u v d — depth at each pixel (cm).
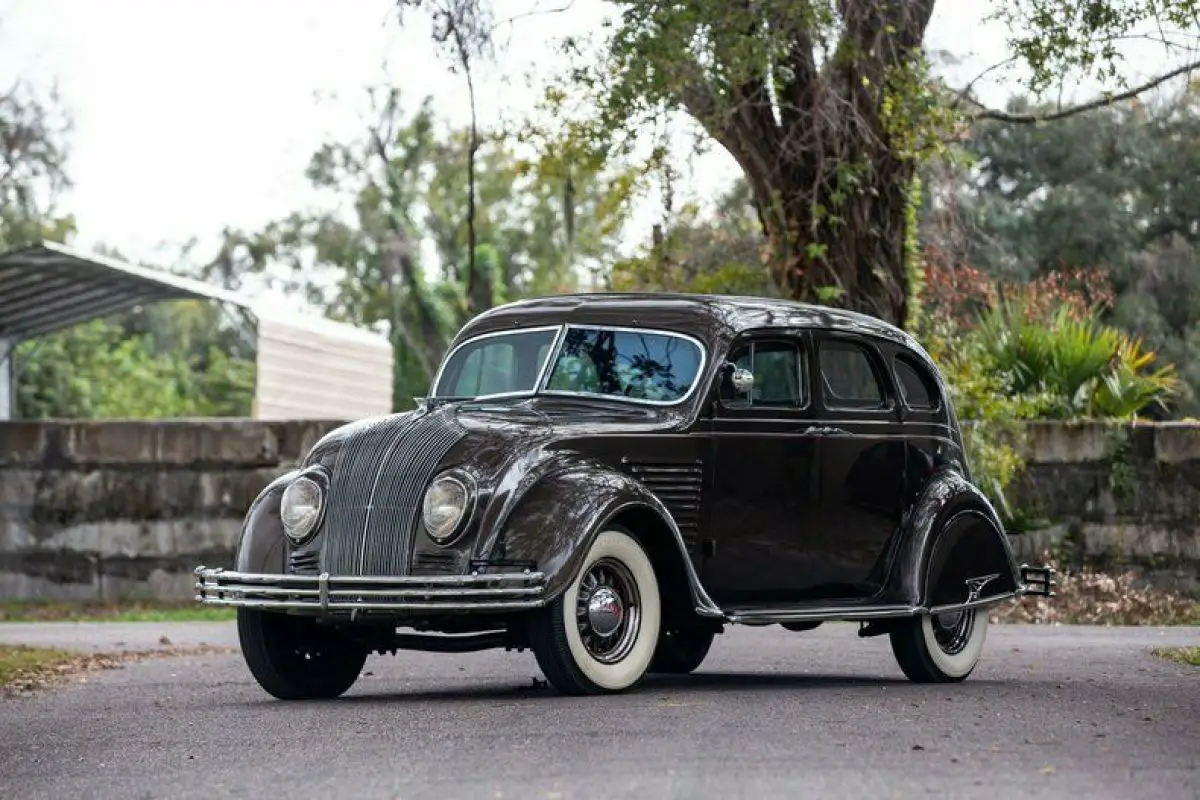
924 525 1220
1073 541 2352
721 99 1988
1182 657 1429
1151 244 4616
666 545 1065
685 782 675
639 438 1080
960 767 708
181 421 2483
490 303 6812
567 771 709
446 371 1198
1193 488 2352
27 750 873
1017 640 1745
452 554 1010
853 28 2084
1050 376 2472
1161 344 4466
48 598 2488
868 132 2133
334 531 1044
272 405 2838
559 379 1147
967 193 4591
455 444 1036
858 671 1356
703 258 2606
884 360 1235
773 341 1167
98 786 731
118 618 2277
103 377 6294
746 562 1136
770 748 767
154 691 1212
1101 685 1141
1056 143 4681
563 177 2230
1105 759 733
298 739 849
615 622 1033
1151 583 2352
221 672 1391
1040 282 3738
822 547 1177
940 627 1230
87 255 2538
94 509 2489
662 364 1133
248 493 2480
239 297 2858
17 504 2495
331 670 1126
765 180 2217
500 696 1068
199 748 836
